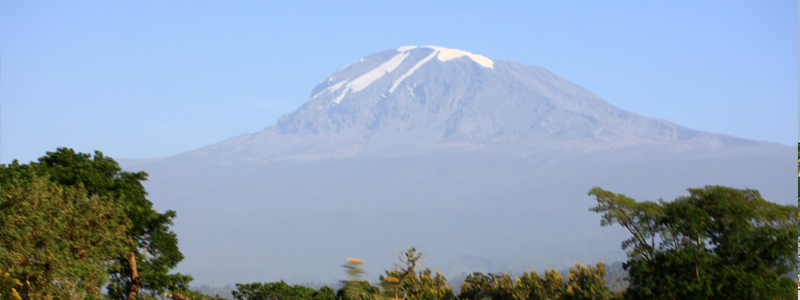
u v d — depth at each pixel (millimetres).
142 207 52344
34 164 50875
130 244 48438
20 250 33906
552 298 80750
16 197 36531
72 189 39031
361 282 31000
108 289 50875
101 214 38531
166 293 57219
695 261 53938
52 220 36125
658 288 54500
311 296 75500
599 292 76688
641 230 62500
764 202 59812
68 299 34750
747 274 51500
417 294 74562
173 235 54938
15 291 33062
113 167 55625
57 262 34562
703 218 57281
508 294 83312
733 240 55719
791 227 57750
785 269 54500
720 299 51812
